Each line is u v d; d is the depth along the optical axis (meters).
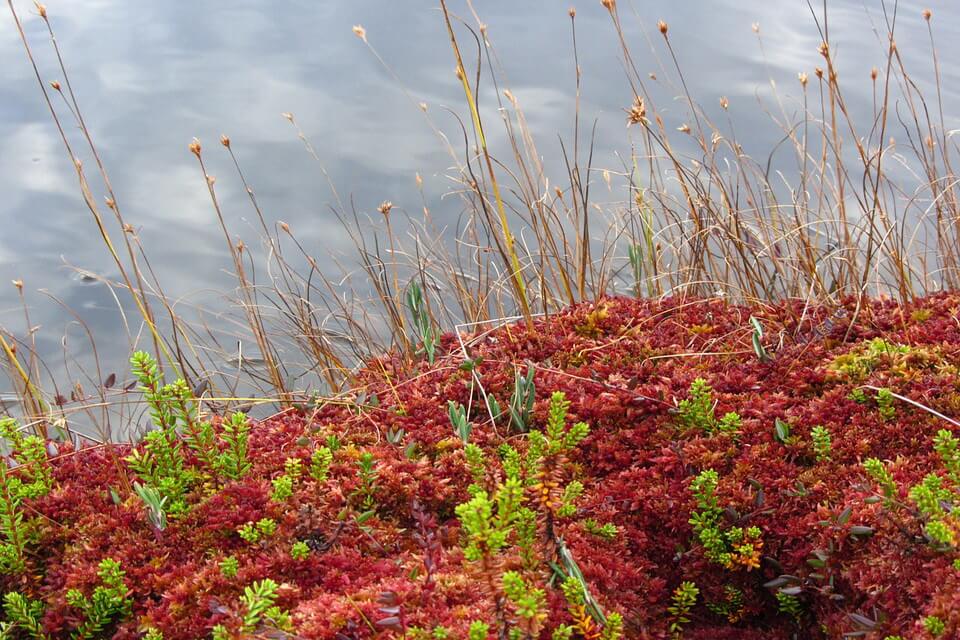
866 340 0.73
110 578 0.59
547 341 0.76
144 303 0.80
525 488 0.58
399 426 0.70
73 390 0.81
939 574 0.58
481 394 0.72
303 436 0.69
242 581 0.59
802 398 0.69
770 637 0.62
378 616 0.57
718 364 0.73
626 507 0.64
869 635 0.58
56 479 0.67
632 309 0.79
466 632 0.56
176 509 0.63
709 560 0.63
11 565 0.61
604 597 0.59
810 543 0.62
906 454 0.65
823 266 0.82
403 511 0.64
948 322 0.74
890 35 0.76
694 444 0.66
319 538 0.62
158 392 0.65
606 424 0.69
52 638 0.60
